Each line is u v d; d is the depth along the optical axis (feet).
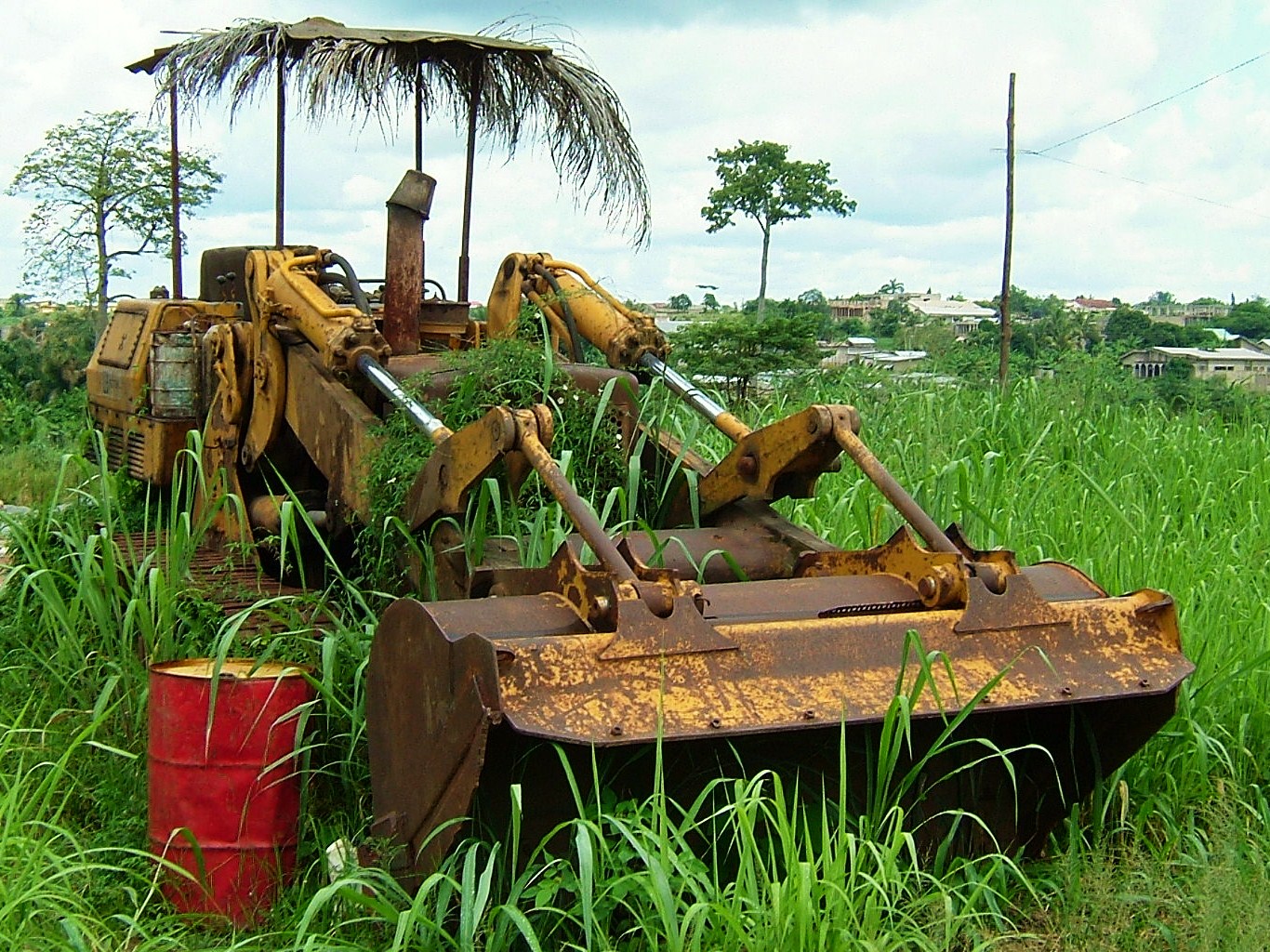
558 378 19.20
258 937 13.01
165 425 24.49
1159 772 16.58
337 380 19.63
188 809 14.61
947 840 14.34
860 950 11.94
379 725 14.15
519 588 14.80
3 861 13.29
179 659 17.89
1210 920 13.10
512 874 12.55
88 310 76.79
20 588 20.84
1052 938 13.80
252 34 22.82
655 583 13.21
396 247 20.97
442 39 22.91
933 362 41.45
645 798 14.55
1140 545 21.86
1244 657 18.42
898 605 14.62
